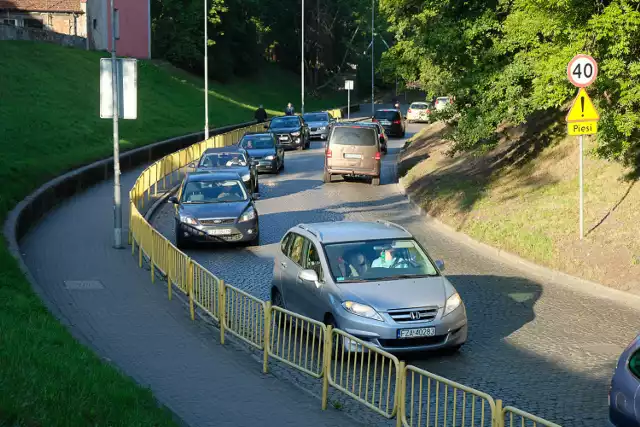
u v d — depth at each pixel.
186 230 20.00
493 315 14.02
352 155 31.64
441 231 22.17
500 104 22.03
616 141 18.83
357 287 11.81
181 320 13.92
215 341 12.75
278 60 100.81
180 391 10.30
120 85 20.16
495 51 21.83
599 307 14.52
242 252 19.81
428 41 23.42
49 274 17.11
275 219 24.30
